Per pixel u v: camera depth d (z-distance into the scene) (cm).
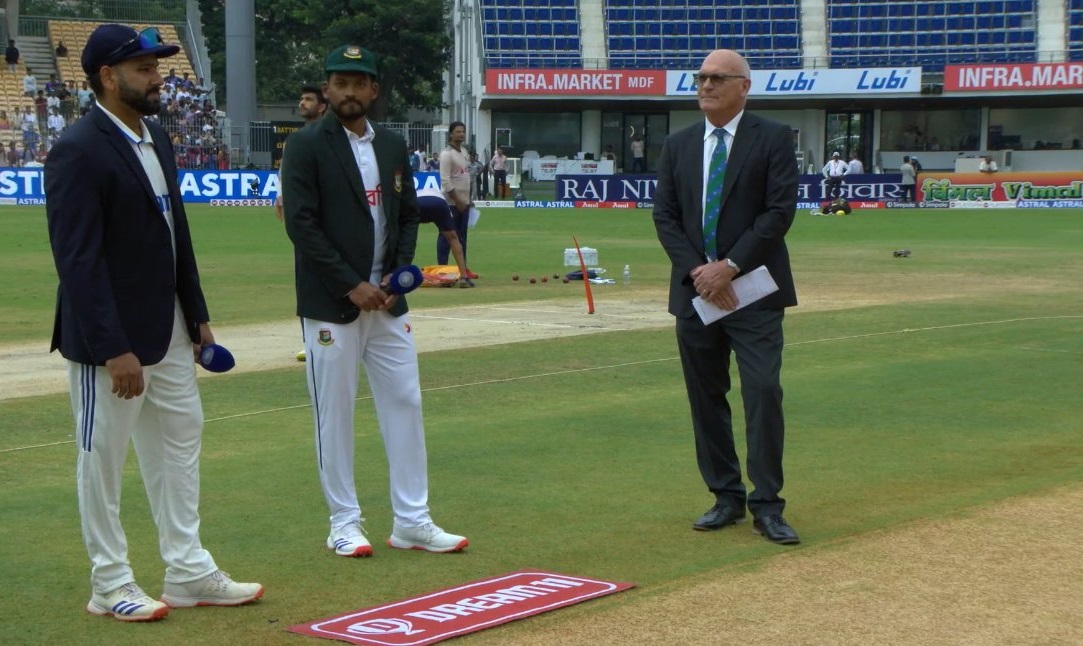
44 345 1212
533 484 704
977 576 527
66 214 461
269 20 6875
